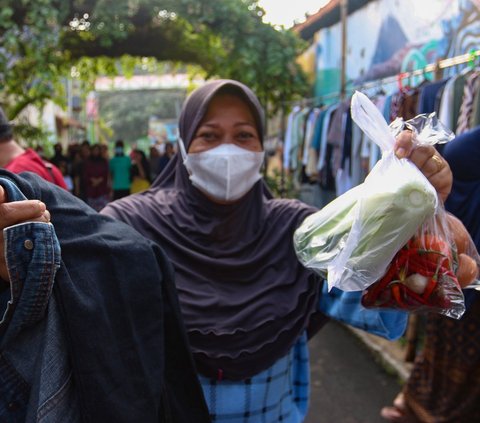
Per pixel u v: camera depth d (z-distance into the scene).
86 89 7.24
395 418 2.60
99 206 8.44
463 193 2.16
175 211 1.45
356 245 0.95
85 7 4.80
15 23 4.51
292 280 1.38
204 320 1.27
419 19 4.47
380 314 1.28
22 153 2.46
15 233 0.78
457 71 3.85
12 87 5.56
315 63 7.05
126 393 0.91
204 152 1.40
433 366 2.42
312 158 5.50
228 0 4.82
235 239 1.42
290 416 1.41
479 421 2.28
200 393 1.09
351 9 5.77
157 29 5.28
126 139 31.92
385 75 5.14
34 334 0.84
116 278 0.95
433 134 1.00
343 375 3.54
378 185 0.96
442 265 0.96
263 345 1.28
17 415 0.83
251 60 4.94
